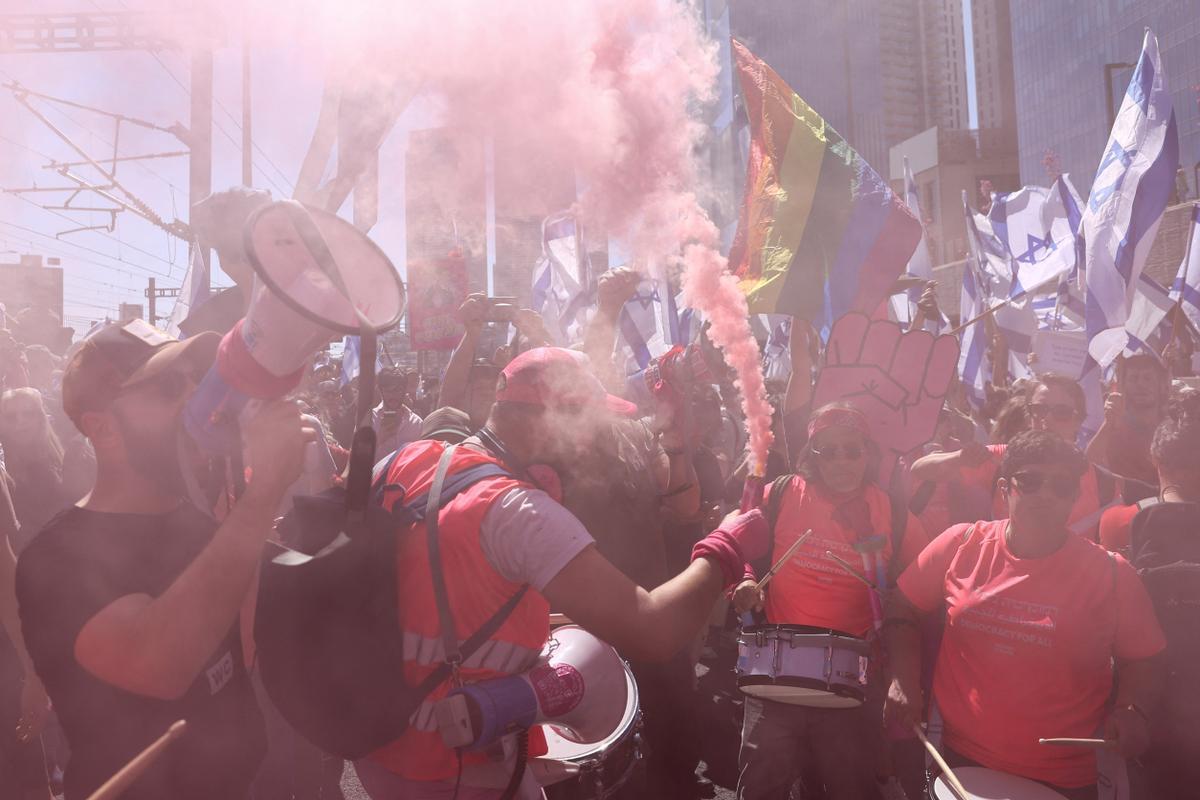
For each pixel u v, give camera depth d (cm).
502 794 195
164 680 141
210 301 245
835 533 334
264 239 126
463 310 350
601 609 176
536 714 189
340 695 174
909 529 339
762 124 366
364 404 137
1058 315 905
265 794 319
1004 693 277
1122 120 606
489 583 187
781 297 370
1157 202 584
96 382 160
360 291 134
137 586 156
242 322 136
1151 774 289
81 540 155
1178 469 311
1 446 421
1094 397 585
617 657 244
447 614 187
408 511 191
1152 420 447
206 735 166
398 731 182
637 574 347
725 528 190
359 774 204
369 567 175
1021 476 277
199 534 170
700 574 184
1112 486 375
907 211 366
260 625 169
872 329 371
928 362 375
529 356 213
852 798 334
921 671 339
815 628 329
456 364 355
